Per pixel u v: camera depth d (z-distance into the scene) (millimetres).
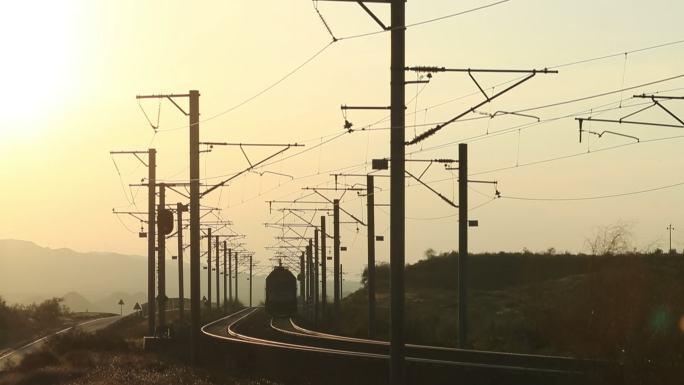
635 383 87500
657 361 88625
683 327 102688
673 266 170750
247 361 143500
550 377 96000
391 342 89188
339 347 164250
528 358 108062
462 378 102250
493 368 100625
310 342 177250
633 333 115562
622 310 145750
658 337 96938
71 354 191500
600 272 158875
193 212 152625
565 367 99062
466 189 149625
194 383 113125
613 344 127938
